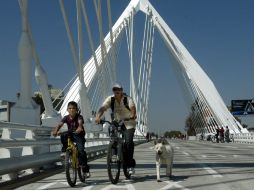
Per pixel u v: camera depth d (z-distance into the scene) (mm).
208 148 27312
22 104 11555
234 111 80000
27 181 9031
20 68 11734
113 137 8727
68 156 8203
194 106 74250
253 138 42125
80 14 19594
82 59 20016
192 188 8047
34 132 10266
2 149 9023
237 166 12555
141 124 58469
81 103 20172
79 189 7980
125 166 9203
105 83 27109
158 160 9023
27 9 11992
